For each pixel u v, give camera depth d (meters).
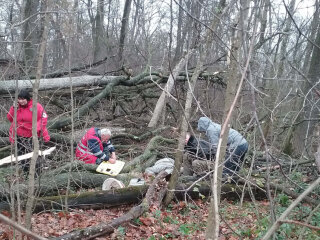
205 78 9.23
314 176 6.04
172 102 10.11
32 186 3.07
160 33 10.95
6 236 3.65
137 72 11.78
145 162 6.80
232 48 2.93
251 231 4.09
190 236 4.07
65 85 7.84
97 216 4.46
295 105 6.78
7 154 6.22
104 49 13.36
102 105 9.41
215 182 1.73
